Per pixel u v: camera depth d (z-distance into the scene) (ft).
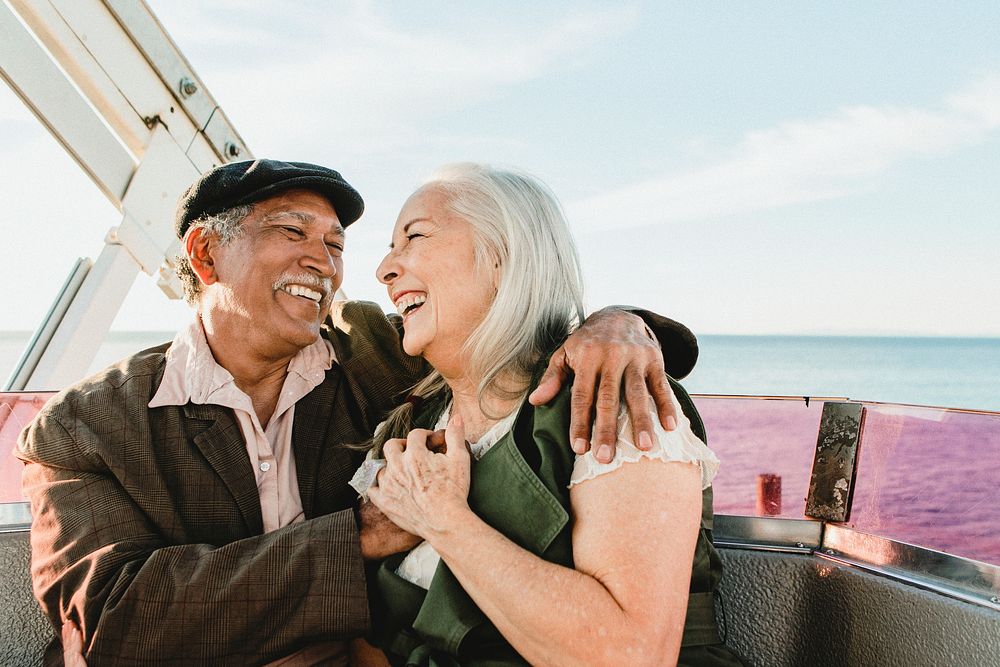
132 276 10.05
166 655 3.92
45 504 4.46
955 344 254.06
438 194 4.49
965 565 4.39
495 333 4.29
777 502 5.35
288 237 4.95
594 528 3.44
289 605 3.97
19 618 5.11
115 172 9.66
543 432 3.79
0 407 5.58
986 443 4.52
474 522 3.62
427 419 4.99
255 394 5.20
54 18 8.63
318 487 4.98
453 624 3.67
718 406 5.58
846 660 4.62
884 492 4.93
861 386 196.65
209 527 4.62
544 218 4.49
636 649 3.15
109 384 4.83
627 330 4.00
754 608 5.00
